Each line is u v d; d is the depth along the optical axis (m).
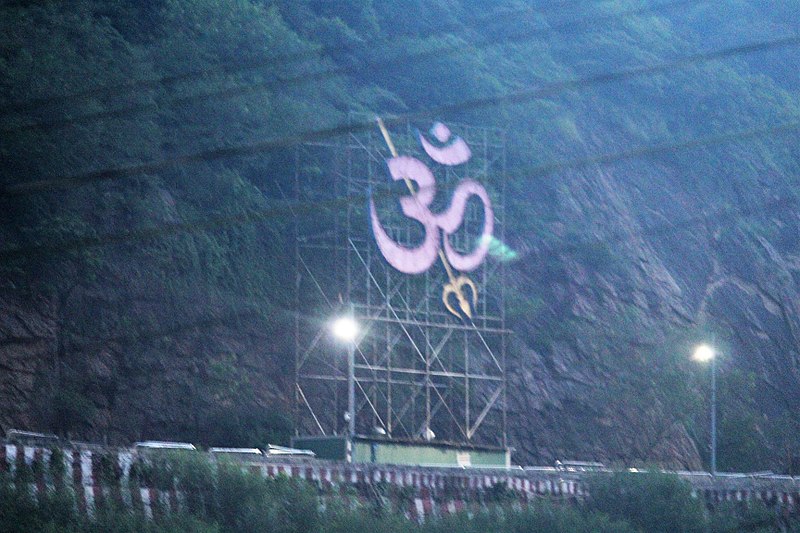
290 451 132.75
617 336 198.38
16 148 149.38
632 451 187.88
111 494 107.00
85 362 146.88
